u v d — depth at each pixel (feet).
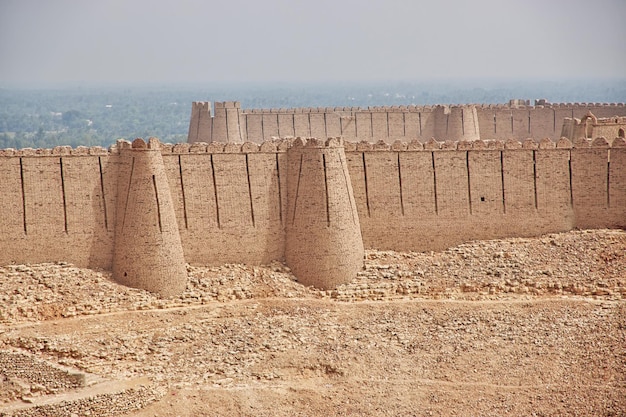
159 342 277.23
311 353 276.82
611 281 300.20
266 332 283.38
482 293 301.43
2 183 290.76
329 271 302.45
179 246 297.33
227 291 296.51
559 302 295.07
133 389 256.52
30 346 266.16
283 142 311.47
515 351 277.64
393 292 302.66
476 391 264.52
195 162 303.89
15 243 291.79
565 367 270.67
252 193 308.19
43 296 282.56
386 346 280.72
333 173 303.89
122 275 292.81
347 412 258.78
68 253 295.48
